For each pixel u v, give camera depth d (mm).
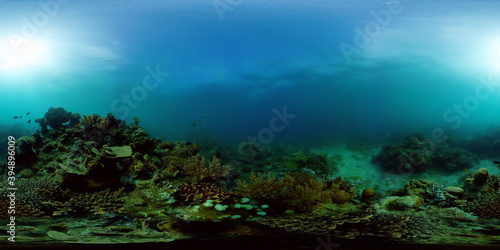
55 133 10508
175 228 5980
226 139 18828
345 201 7906
